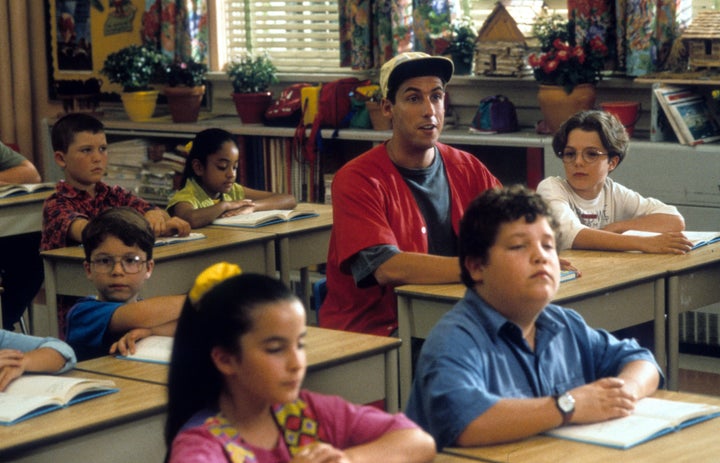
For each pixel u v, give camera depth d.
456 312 2.04
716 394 4.27
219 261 3.84
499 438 1.87
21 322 4.92
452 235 3.25
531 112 5.37
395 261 3.00
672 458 1.79
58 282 3.71
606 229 3.56
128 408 2.21
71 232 3.82
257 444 1.69
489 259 1.98
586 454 1.82
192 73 6.21
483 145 5.51
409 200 3.18
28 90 7.19
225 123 6.15
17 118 7.20
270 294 1.64
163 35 6.43
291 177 5.82
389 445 1.77
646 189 4.62
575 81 4.85
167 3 6.38
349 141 5.95
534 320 2.07
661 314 3.09
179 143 6.39
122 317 2.75
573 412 1.91
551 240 1.99
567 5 5.20
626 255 3.32
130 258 2.88
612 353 2.16
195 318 1.67
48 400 2.19
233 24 6.55
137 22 6.75
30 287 4.78
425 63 3.14
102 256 2.87
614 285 2.92
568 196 3.56
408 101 3.15
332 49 6.18
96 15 6.91
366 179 3.15
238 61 6.55
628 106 4.83
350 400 2.58
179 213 4.25
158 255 3.62
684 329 4.89
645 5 4.76
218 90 6.54
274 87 6.32
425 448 1.80
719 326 4.79
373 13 5.62
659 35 4.84
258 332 1.62
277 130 5.76
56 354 2.47
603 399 1.94
